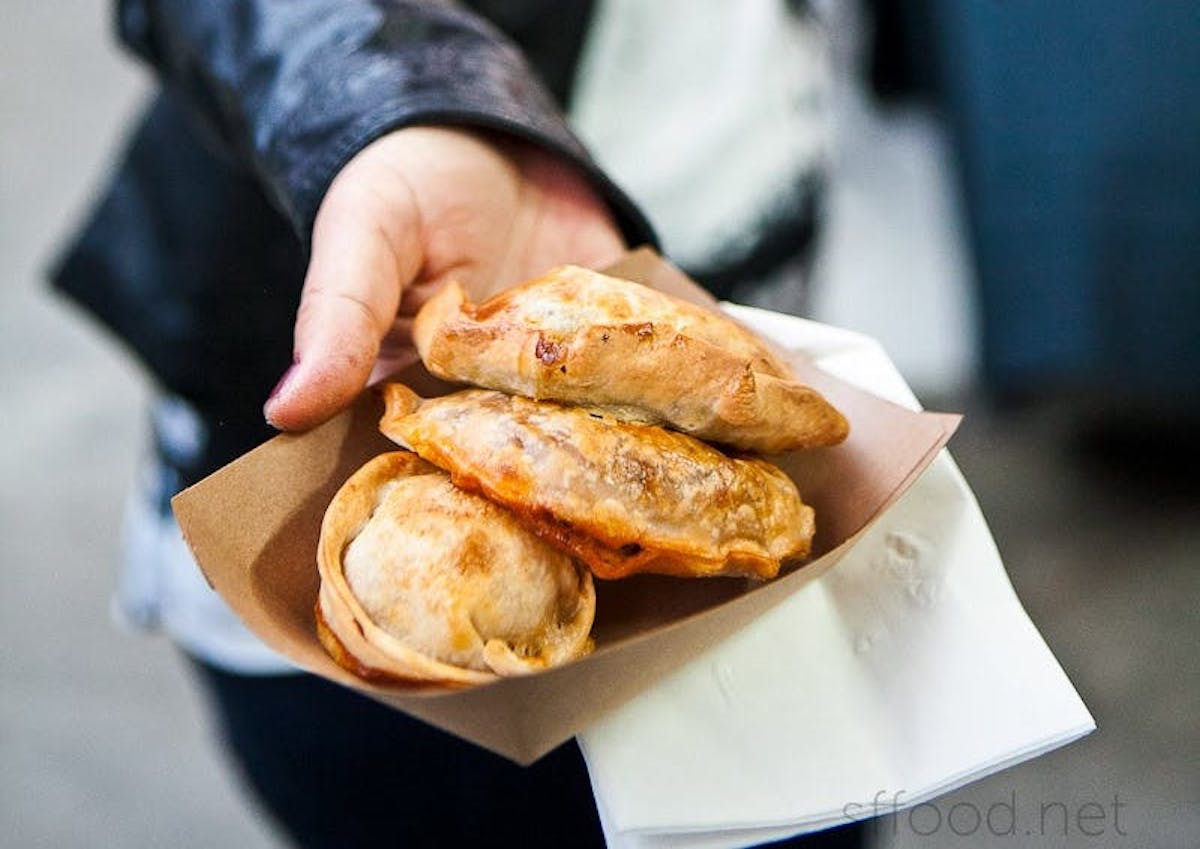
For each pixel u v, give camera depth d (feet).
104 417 3.97
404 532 1.19
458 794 1.96
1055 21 2.68
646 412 1.23
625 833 1.15
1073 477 3.28
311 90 1.54
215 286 1.86
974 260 3.10
